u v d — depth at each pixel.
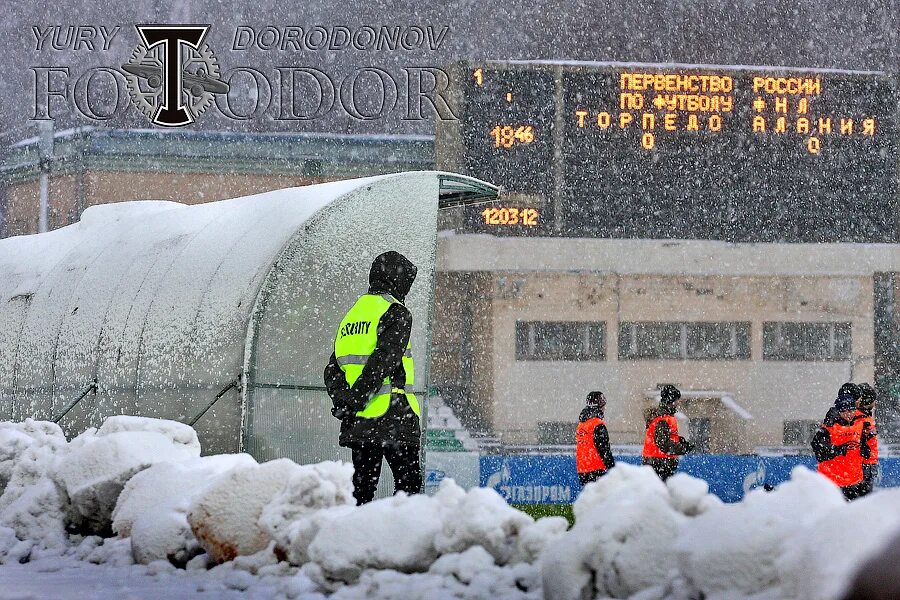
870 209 142.62
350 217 38.22
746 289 149.00
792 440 151.12
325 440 37.28
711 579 12.40
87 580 20.47
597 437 50.72
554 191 139.12
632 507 14.09
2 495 30.39
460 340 155.50
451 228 147.62
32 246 53.66
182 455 26.28
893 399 151.00
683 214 142.00
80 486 25.23
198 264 40.03
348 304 38.06
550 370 148.00
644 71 135.25
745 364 150.12
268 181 165.50
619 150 136.25
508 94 134.25
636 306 148.50
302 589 17.67
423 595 16.09
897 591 9.23
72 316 45.06
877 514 10.55
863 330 150.25
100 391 42.22
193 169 164.25
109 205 52.19
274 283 36.16
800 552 11.09
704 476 65.69
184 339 38.19
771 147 137.88
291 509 20.16
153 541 21.81
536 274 147.00
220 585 19.11
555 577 14.22
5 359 48.62
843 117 138.12
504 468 67.31
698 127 136.62
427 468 66.62
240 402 35.38
